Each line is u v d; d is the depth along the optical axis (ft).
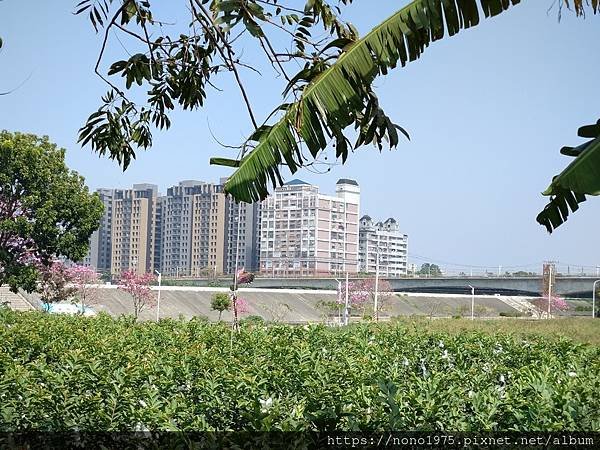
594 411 22.77
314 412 21.95
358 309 207.92
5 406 24.64
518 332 93.40
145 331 55.57
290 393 29.22
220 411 24.66
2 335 43.37
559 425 20.68
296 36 21.83
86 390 27.12
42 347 41.68
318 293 220.02
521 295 278.87
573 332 100.32
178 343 49.06
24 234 122.72
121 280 164.66
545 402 22.36
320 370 30.40
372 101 17.76
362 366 33.27
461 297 262.26
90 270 157.38
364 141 19.02
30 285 126.00
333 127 16.40
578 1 15.37
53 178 124.67
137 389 27.25
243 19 19.16
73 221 126.82
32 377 27.71
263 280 251.19
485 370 38.68
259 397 25.88
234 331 54.95
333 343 53.06
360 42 16.24
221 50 21.58
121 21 24.72
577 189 14.85
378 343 53.06
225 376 27.37
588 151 14.98
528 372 30.09
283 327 60.44
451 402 23.85
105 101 26.40
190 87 25.43
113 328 58.70
